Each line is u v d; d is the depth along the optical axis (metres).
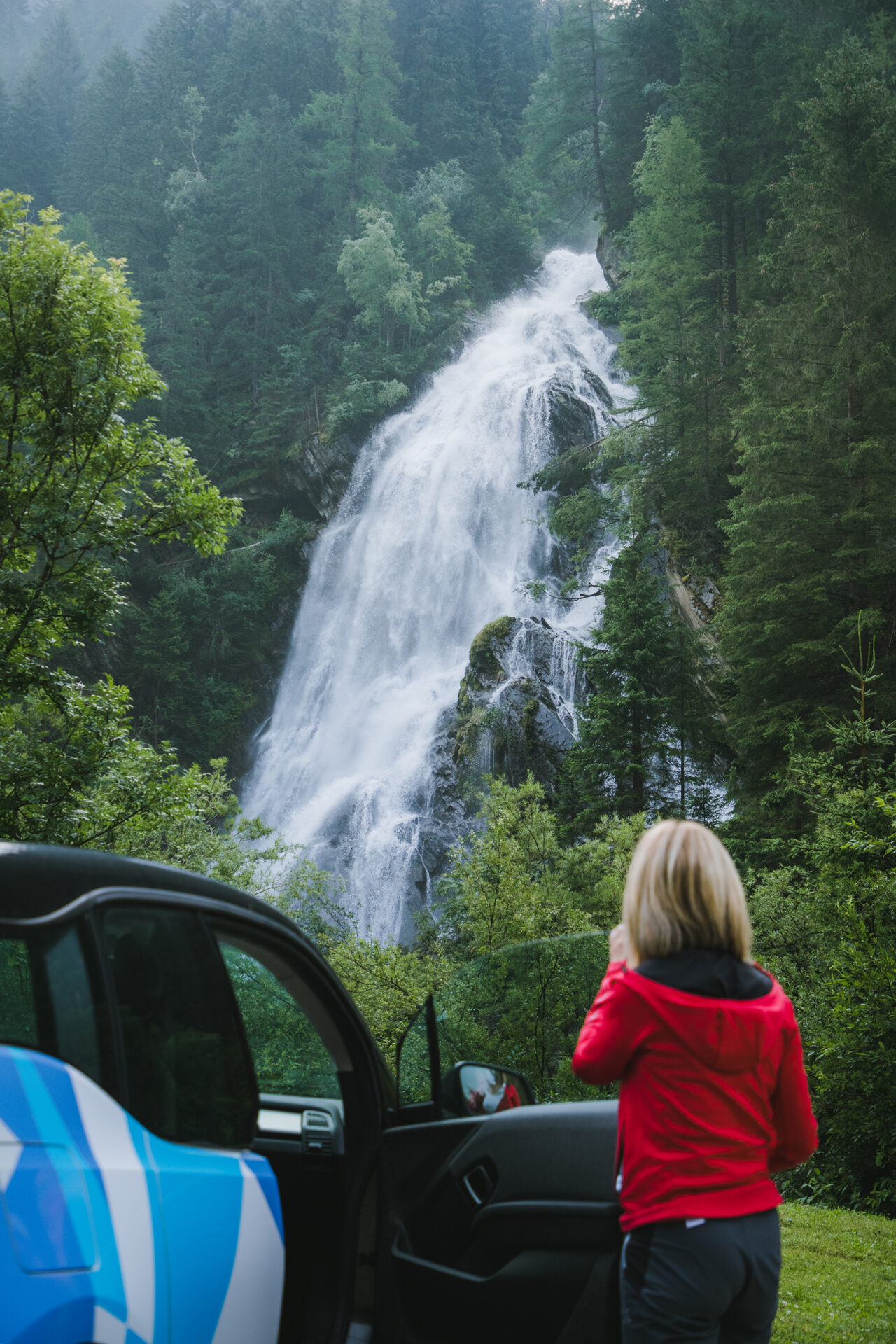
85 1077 1.96
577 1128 2.64
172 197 88.12
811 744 23.92
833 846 13.74
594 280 80.56
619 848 15.94
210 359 78.44
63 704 11.69
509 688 37.88
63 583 12.06
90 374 11.62
